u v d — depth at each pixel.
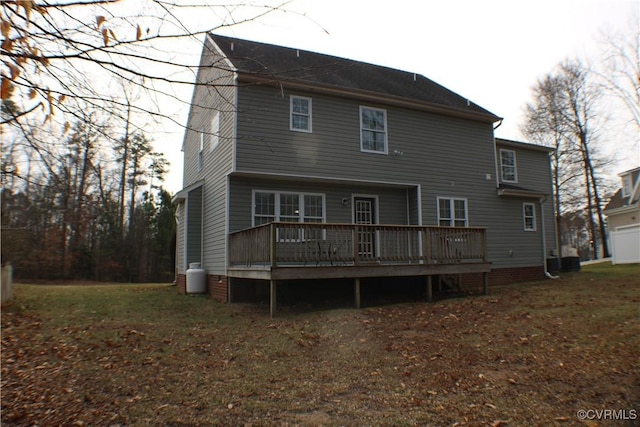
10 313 9.88
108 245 29.05
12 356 6.49
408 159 14.18
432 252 11.99
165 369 6.10
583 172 29.67
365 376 5.82
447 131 15.12
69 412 4.59
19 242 12.11
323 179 12.72
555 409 4.69
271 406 4.82
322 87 12.58
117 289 15.73
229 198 12.09
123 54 2.94
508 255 15.92
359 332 8.18
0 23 2.20
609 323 7.56
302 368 6.17
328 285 12.86
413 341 7.44
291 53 15.20
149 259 33.19
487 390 5.23
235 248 11.73
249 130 11.82
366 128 13.62
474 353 6.62
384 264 11.24
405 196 14.73
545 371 5.72
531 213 16.94
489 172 15.86
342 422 4.41
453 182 14.99
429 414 4.61
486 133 16.02
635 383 5.15
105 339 7.63
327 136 12.91
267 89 12.19
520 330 7.66
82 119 3.32
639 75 11.94
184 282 14.48
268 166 11.93
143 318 9.76
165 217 33.59
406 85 16.30
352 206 13.78
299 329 8.43
